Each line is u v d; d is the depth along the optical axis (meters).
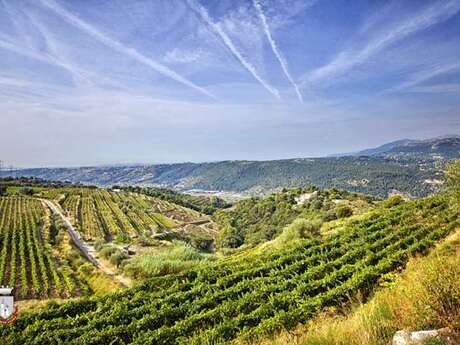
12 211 78.38
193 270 23.61
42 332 15.70
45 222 67.44
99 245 50.69
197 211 138.00
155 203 126.31
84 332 15.52
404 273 13.07
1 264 36.22
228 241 80.12
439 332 5.10
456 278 6.34
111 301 19.03
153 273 29.44
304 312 12.61
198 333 13.70
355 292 13.41
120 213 97.75
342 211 62.47
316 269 18.94
